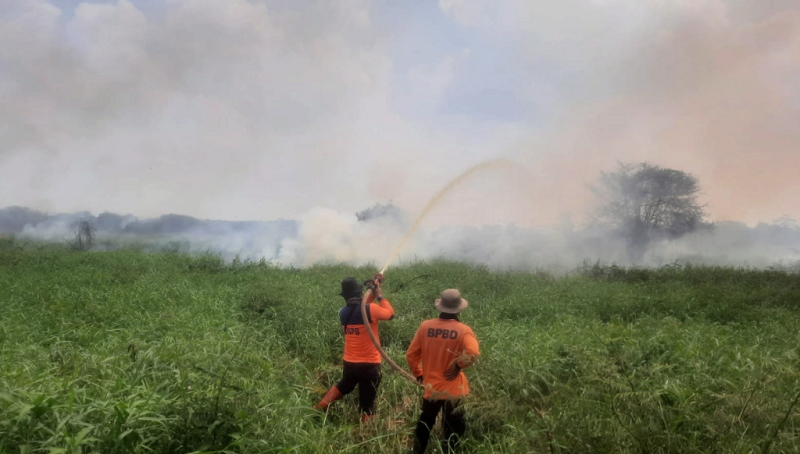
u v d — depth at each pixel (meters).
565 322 8.29
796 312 9.45
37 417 3.59
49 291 9.36
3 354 5.77
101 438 3.61
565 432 3.76
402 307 9.08
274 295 9.53
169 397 4.57
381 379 5.89
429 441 4.72
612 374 4.50
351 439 4.88
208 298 9.42
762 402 4.04
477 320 8.52
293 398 5.19
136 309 8.56
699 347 6.39
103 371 5.19
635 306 9.74
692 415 4.07
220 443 3.68
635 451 3.63
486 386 5.17
